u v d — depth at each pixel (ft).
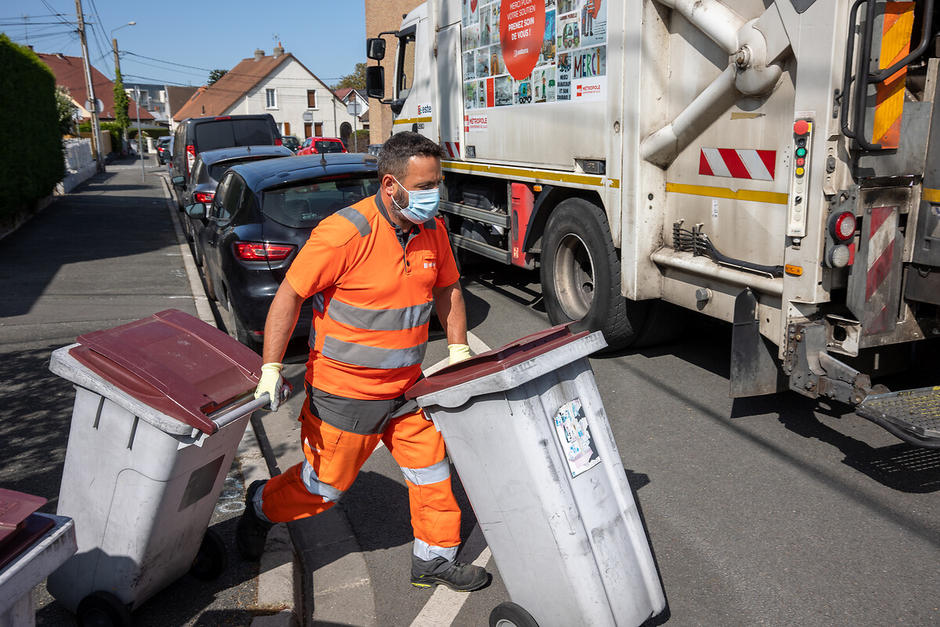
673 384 17.49
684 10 15.07
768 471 13.32
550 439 7.88
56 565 6.12
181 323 9.32
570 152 19.24
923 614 9.51
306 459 9.73
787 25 12.65
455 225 29.30
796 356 13.26
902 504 12.09
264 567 10.49
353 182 20.98
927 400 12.59
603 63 17.42
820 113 12.12
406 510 12.80
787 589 10.11
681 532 11.55
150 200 68.18
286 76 221.25
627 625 8.21
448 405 8.10
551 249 20.48
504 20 21.72
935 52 12.51
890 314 13.30
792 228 12.85
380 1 105.50
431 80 27.43
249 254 19.75
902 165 12.53
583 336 8.30
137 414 8.00
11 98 44.52
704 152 15.38
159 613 9.68
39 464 14.38
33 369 19.71
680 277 16.65
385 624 9.84
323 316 9.13
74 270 33.83
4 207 44.37
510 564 8.45
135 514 8.44
